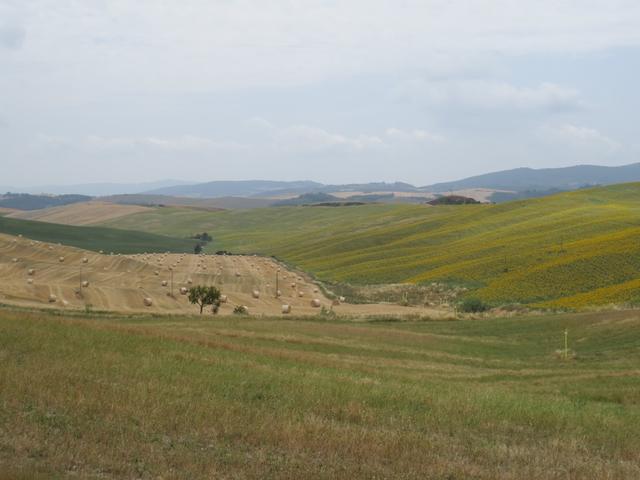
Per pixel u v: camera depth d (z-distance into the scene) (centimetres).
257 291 8344
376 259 11875
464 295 8250
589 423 1903
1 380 1673
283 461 1269
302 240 16388
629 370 3334
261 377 2238
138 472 1132
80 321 3588
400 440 1483
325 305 7681
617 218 11438
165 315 5744
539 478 1281
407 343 4447
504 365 3747
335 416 1747
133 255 12488
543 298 7406
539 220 12669
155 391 1767
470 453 1457
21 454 1159
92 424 1398
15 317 3291
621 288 6956
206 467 1175
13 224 15200
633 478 1335
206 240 18462
